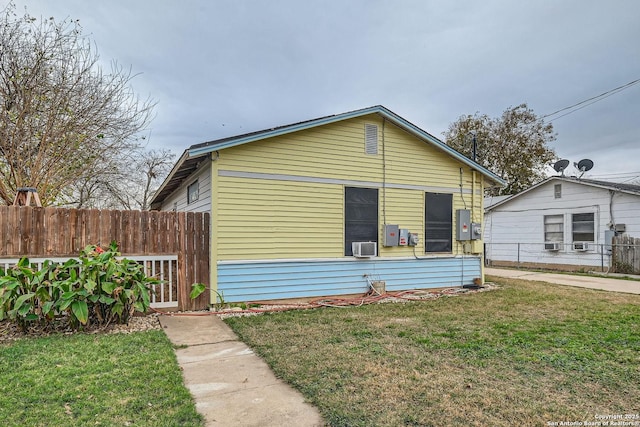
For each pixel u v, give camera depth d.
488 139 24.61
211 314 6.19
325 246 7.62
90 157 10.62
